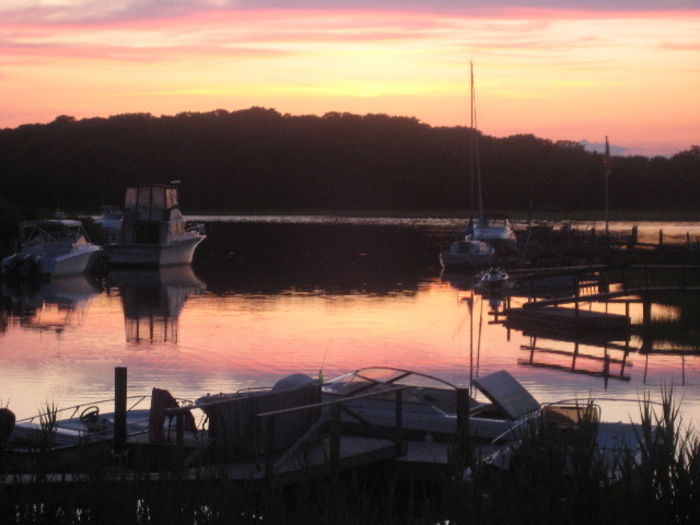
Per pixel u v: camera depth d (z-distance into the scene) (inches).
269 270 2170.3
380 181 7273.6
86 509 309.1
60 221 2111.2
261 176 7204.7
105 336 1173.7
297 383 575.8
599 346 1117.7
